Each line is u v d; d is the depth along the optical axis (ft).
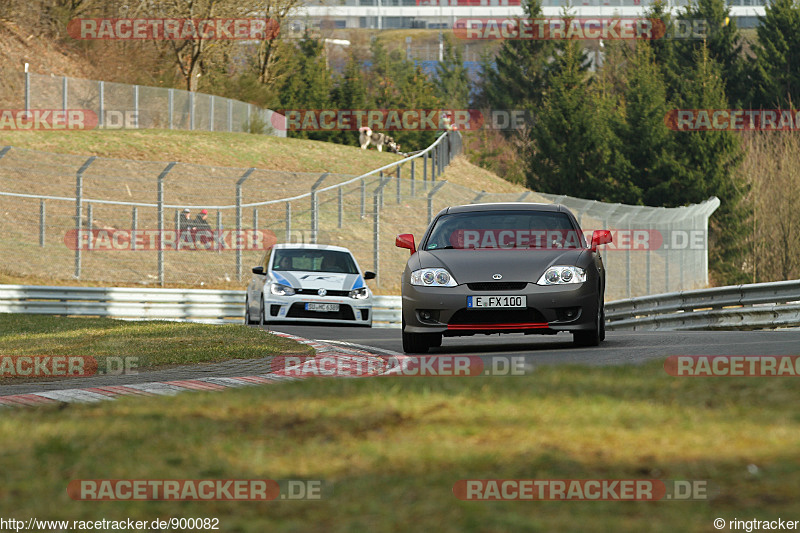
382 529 40.16
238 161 492.13
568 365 88.63
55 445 57.36
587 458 51.16
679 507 42.55
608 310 273.75
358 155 557.33
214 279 352.08
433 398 70.18
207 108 570.05
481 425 60.13
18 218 360.07
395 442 56.03
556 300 120.88
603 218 406.82
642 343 128.57
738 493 44.21
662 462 49.93
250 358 121.90
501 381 78.54
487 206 138.21
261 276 216.54
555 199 414.00
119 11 597.52
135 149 470.39
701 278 463.01
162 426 63.41
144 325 170.60
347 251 226.99
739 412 62.49
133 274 341.82
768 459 49.55
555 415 62.80
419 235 409.49
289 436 59.06
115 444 57.88
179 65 635.25
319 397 73.31
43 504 44.83
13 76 495.00
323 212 399.24
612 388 73.67
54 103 500.74
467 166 597.52
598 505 43.14
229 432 61.00
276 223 401.49
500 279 121.19
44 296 277.23
